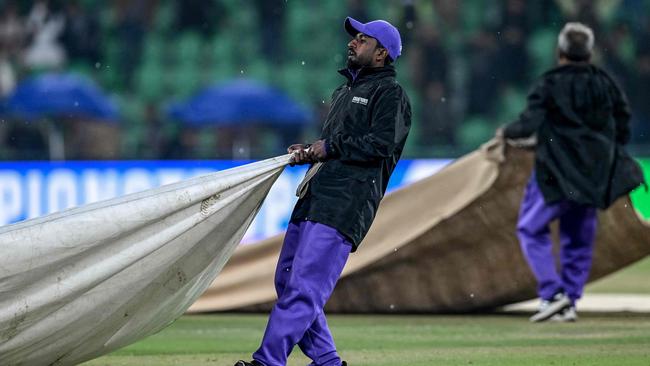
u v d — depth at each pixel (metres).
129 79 67.62
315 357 17.48
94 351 16.56
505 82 64.50
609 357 21.84
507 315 31.75
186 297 17.03
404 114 16.94
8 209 54.31
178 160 55.41
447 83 64.19
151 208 15.70
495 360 21.45
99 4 68.81
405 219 31.89
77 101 62.50
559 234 29.55
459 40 65.25
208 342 24.95
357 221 16.66
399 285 31.30
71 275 15.32
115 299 15.80
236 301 31.48
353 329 27.61
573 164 28.22
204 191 16.06
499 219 30.72
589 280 32.28
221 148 62.06
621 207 31.00
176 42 68.81
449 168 32.41
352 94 17.14
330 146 16.73
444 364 20.92
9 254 14.88
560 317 29.12
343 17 68.69
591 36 28.58
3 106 62.22
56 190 54.50
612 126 28.52
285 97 63.31
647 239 31.33
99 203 15.73
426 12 66.31
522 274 31.12
